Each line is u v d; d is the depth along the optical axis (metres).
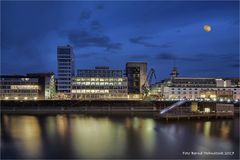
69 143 83.31
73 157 67.56
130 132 105.00
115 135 97.88
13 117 158.88
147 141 87.12
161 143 84.12
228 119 155.12
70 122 136.00
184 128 116.81
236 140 89.31
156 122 137.62
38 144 81.75
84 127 118.06
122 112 197.88
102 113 189.25
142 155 69.81
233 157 68.81
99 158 66.81
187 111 158.88
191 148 77.69
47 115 173.62
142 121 141.88
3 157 67.50
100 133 102.12
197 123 135.12
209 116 156.88
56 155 69.25
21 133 101.19
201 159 67.19
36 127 116.94
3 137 92.94
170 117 147.75
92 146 79.25
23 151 73.19
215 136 96.88
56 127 117.44
